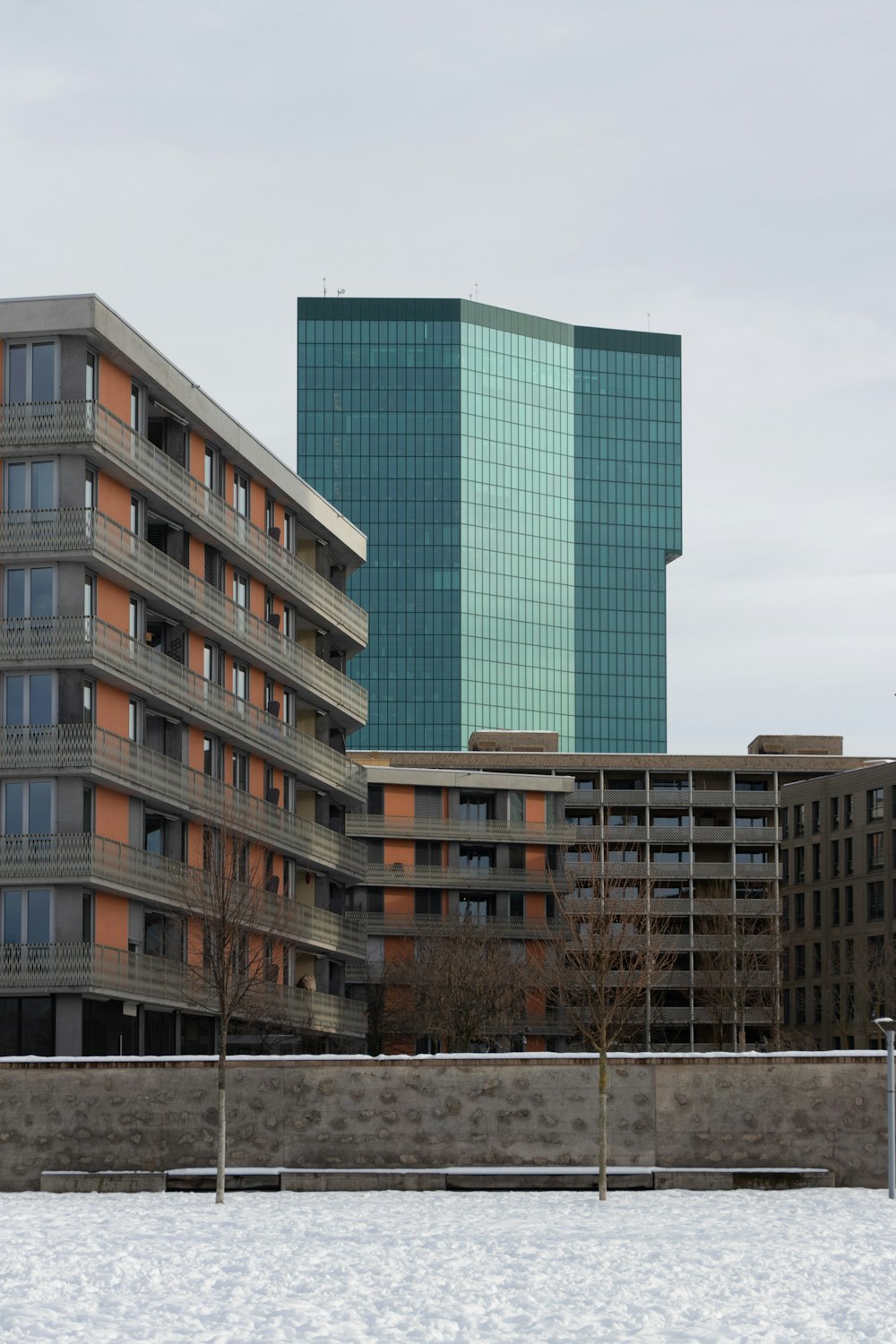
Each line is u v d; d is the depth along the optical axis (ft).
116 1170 167.12
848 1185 165.07
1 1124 168.14
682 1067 167.22
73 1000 245.45
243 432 296.92
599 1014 167.73
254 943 279.08
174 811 272.10
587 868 472.85
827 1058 166.50
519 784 469.98
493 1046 418.10
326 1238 122.83
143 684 260.83
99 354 254.06
